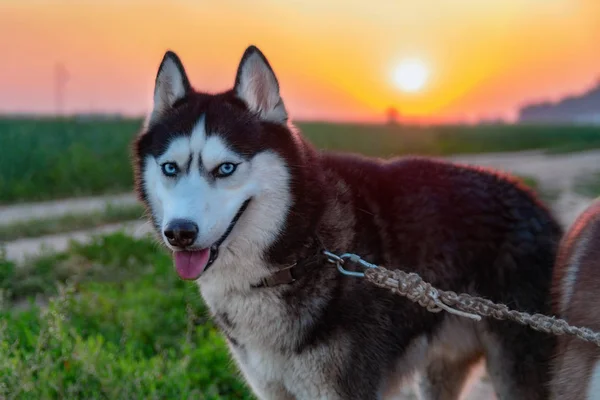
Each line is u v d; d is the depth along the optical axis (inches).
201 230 39.2
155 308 71.2
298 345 41.6
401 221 44.4
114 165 196.9
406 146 392.2
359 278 42.1
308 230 41.8
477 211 45.0
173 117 42.6
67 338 57.9
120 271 89.4
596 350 36.9
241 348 43.3
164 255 91.6
